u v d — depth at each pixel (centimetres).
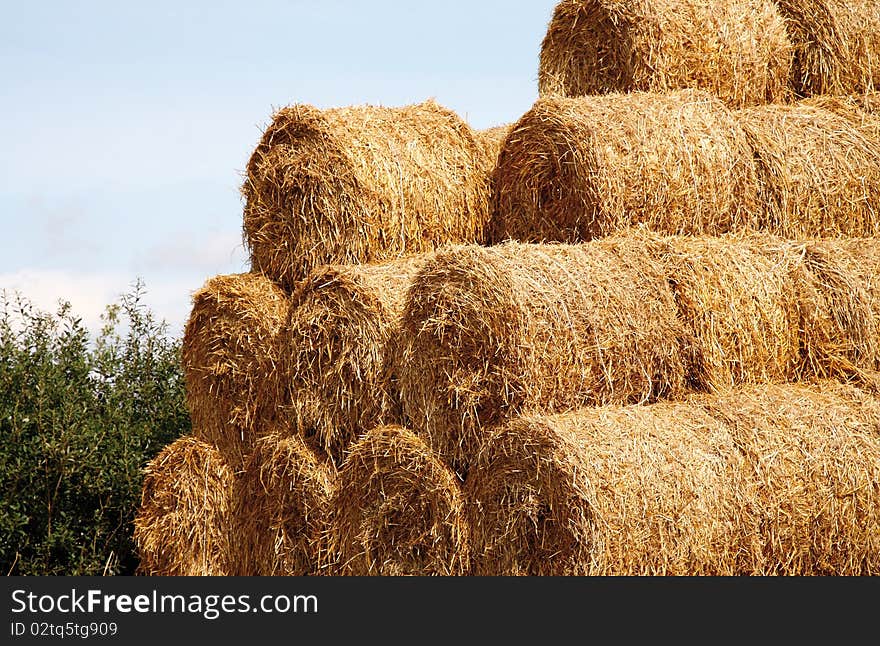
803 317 3036
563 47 3781
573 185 3114
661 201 3144
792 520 2675
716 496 2559
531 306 2606
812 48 3831
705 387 2848
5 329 3969
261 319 3325
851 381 2995
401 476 2822
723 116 3331
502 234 3428
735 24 3650
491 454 2598
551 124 3170
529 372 2589
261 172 3431
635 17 3512
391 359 2936
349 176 3228
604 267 2792
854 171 3488
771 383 2977
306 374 3122
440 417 2772
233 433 3466
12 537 3619
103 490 3766
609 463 2436
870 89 3888
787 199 3362
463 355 2705
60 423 3750
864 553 2789
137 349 4281
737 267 2967
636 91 3484
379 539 2886
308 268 3322
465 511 2702
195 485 3475
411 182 3312
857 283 3017
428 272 2783
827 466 2730
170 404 4206
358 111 3425
